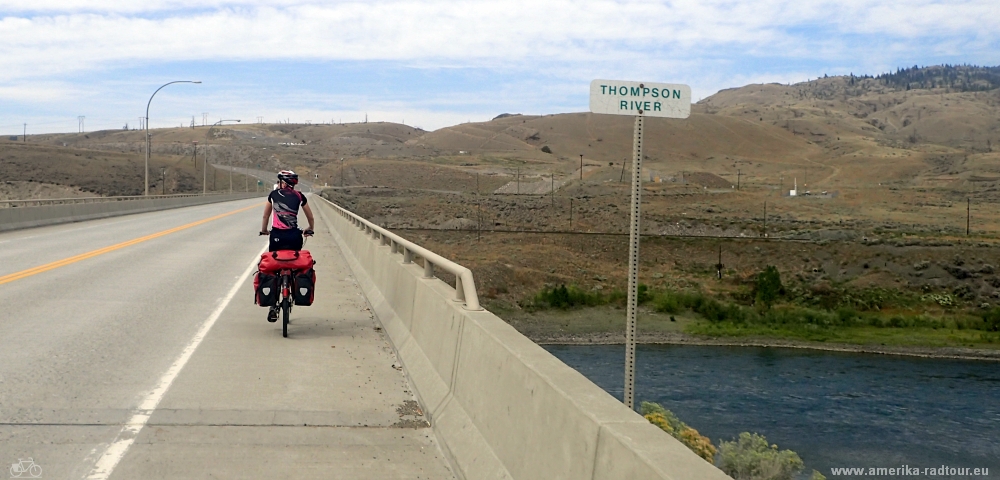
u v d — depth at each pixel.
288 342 10.19
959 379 42.00
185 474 5.35
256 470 5.47
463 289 6.73
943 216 110.00
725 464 13.22
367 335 10.88
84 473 5.32
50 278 16.19
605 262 67.06
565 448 3.77
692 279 63.44
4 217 31.25
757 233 83.56
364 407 7.15
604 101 5.91
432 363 7.47
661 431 3.31
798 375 40.97
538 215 94.69
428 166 195.88
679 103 6.06
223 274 17.77
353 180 182.25
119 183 139.75
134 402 7.09
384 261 13.20
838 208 119.06
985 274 63.88
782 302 60.50
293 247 10.78
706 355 46.00
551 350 45.16
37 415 6.62
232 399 7.29
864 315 57.31
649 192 125.56
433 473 5.49
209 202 85.12
